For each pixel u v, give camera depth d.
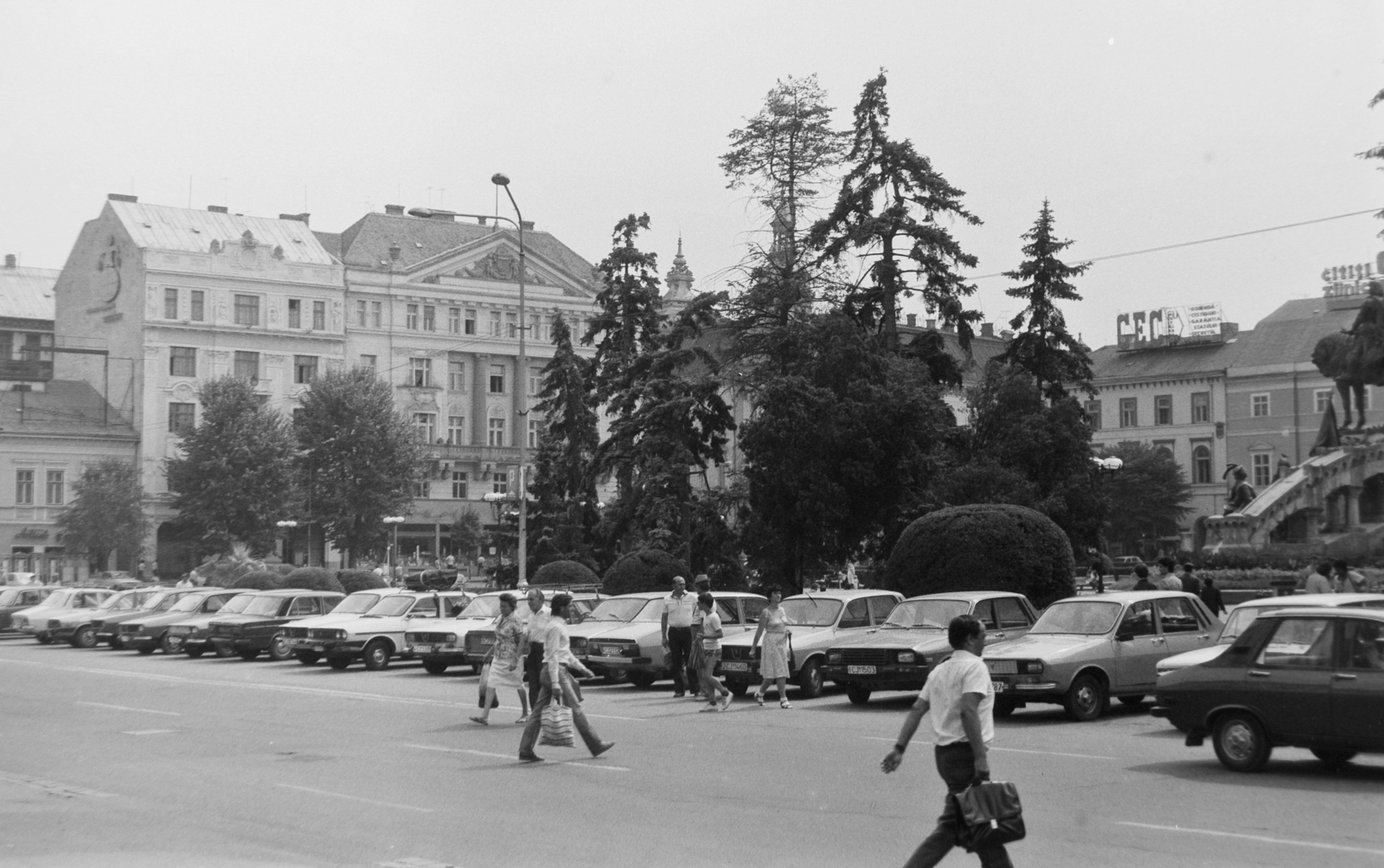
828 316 41.12
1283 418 92.19
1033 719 21.14
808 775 15.27
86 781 15.13
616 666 27.91
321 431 85.88
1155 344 101.19
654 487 44.53
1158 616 21.92
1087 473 45.28
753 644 24.14
